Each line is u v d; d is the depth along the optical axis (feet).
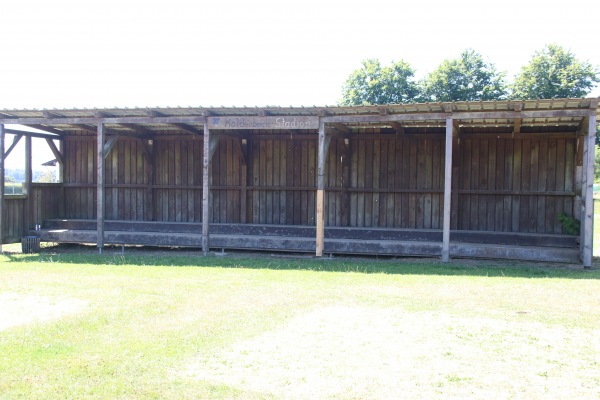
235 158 52.24
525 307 23.99
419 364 16.78
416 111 38.63
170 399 14.33
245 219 51.85
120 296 26.91
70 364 16.93
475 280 30.71
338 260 40.01
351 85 124.98
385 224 48.78
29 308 24.54
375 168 49.01
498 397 14.35
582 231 36.42
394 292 27.45
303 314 23.02
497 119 39.75
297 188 50.62
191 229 50.31
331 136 46.73
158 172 54.13
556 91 105.70
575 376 15.75
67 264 38.52
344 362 17.01
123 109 42.39
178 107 41.16
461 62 112.88
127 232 48.08
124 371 16.33
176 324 21.54
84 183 55.36
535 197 44.88
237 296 26.76
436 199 47.52
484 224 46.16
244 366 16.72
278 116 41.01
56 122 45.19
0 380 15.66
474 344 18.70
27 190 50.37
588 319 21.88
